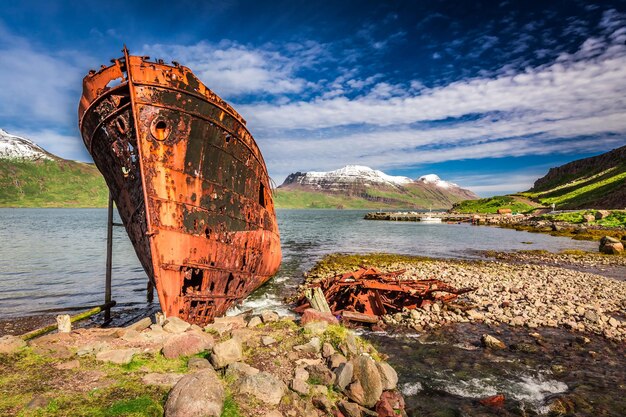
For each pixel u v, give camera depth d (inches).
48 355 249.3
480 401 281.1
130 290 714.8
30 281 790.5
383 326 456.1
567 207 3981.3
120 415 178.4
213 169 397.4
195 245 375.9
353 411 223.5
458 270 829.2
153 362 248.1
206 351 272.1
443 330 441.7
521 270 860.0
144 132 344.5
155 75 348.8
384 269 844.6
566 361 353.7
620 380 315.9
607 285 672.4
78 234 2082.9
